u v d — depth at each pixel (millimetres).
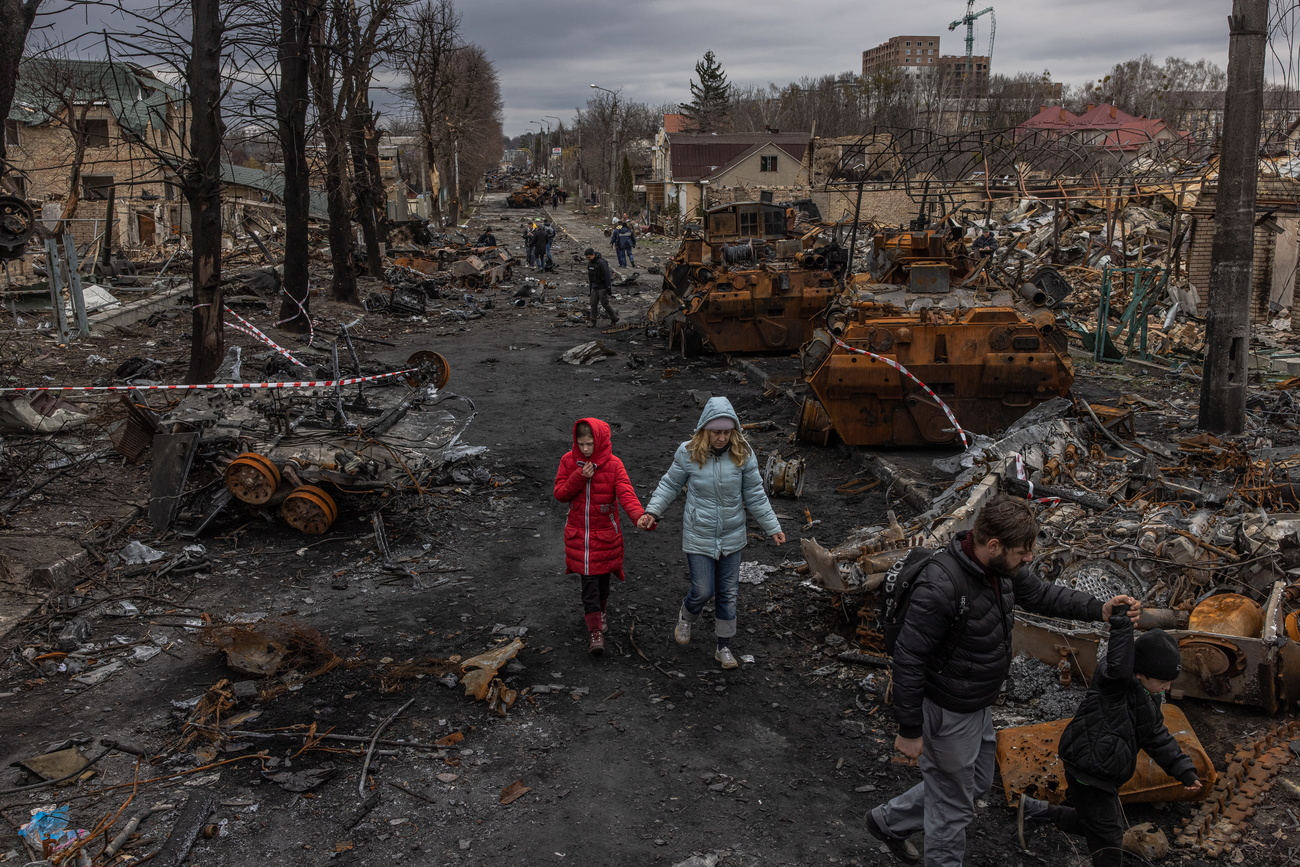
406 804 4055
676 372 14562
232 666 5145
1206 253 17234
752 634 5762
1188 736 3938
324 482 7523
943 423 8938
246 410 7934
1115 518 5875
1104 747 3244
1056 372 8695
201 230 10922
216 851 3717
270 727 4617
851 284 11094
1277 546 5176
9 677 5094
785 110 86062
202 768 4254
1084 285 19359
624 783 4238
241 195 33656
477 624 5871
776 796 4152
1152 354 14383
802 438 10070
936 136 19734
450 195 53750
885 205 36812
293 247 16797
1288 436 9305
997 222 25766
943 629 3096
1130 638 3201
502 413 11898
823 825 3949
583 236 48344
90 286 16594
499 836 3850
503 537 7496
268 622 5469
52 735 4527
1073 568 5242
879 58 148625
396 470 7516
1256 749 4215
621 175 66312
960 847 3320
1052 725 4199
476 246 33469
